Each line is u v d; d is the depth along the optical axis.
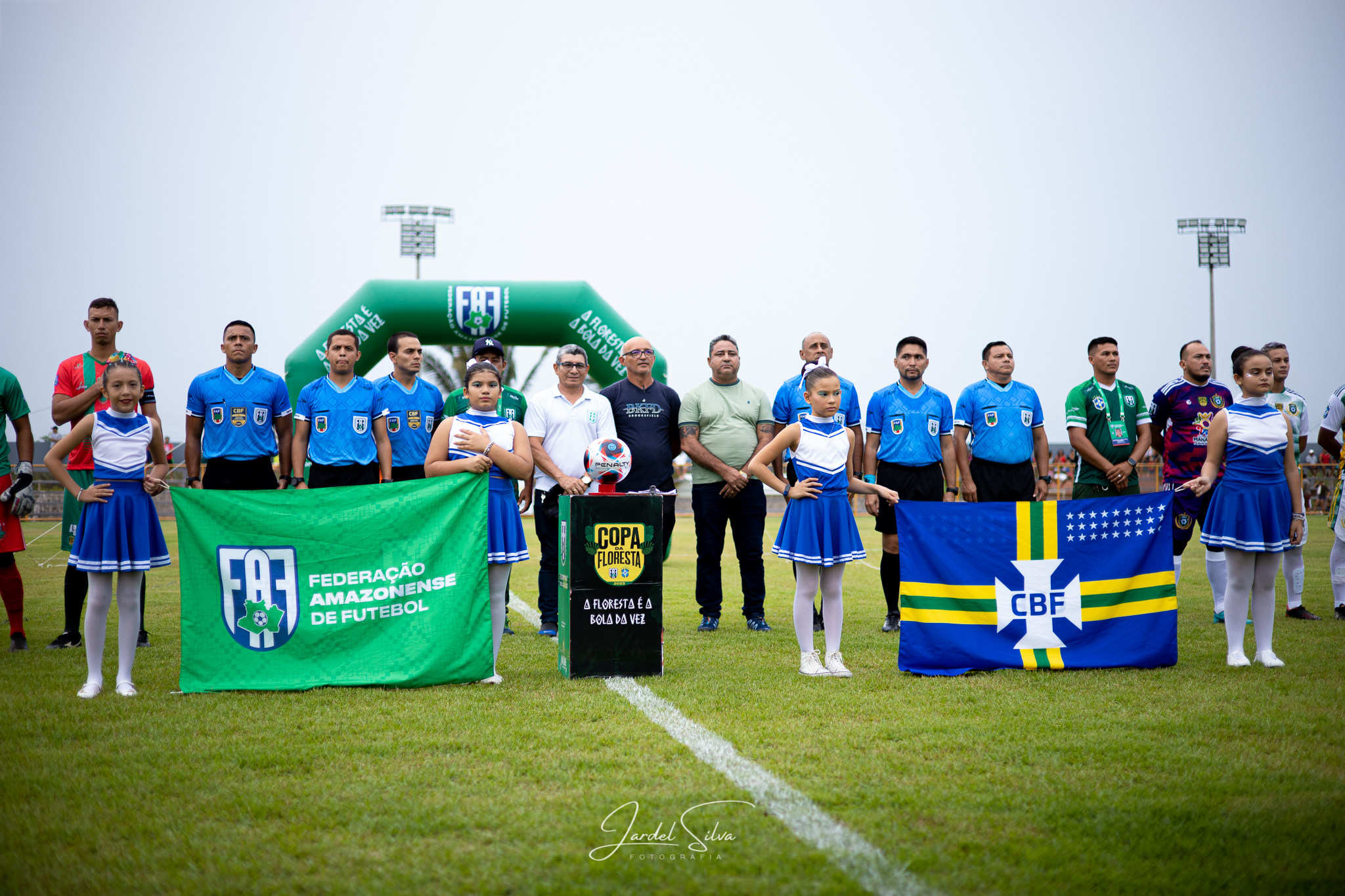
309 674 4.67
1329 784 3.06
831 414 4.99
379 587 4.77
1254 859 2.48
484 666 4.81
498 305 11.39
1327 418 7.30
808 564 4.98
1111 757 3.36
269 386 6.18
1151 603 5.14
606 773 3.21
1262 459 5.11
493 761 3.35
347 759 3.38
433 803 2.92
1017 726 3.81
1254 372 5.12
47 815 2.84
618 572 4.95
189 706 4.24
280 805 2.89
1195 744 3.54
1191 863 2.46
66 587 6.02
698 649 5.89
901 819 2.79
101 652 4.57
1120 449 7.16
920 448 6.81
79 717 4.01
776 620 7.36
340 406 6.11
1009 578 5.12
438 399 6.86
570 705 4.22
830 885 2.35
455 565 4.85
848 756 3.39
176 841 2.64
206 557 4.65
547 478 6.48
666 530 6.84
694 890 2.33
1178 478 7.22
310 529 4.73
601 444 5.06
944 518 5.12
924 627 5.05
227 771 3.25
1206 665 5.16
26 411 5.99
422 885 2.36
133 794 3.01
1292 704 4.18
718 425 6.91
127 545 4.55
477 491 4.92
